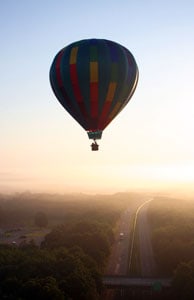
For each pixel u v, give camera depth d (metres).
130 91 84.69
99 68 79.44
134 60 85.06
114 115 85.31
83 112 83.50
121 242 177.62
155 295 105.38
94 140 85.94
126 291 107.88
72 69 79.94
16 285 90.75
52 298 84.12
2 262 110.19
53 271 100.81
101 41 82.12
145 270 131.00
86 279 94.69
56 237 163.75
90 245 140.00
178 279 98.12
